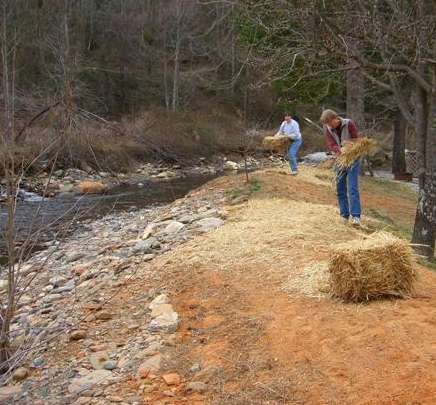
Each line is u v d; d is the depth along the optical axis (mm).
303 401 4113
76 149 4805
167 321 5672
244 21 13219
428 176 8227
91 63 30094
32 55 14914
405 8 8469
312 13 7430
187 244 8211
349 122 8648
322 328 4902
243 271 6645
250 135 27891
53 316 6652
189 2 34250
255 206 10219
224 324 5449
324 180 15305
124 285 7098
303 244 7281
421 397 3811
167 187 19781
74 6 32062
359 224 8773
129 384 4797
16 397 4883
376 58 10148
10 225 5277
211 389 4484
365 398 3949
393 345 4414
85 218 14227
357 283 5254
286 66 10789
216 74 36344
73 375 5117
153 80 34719
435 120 8062
